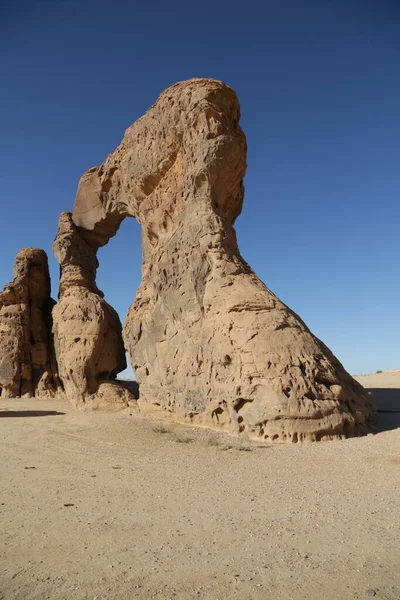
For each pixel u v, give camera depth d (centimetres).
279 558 440
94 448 1097
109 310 2211
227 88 1599
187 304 1484
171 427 1378
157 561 440
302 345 1249
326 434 1104
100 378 2081
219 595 375
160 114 1703
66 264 2373
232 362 1275
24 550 476
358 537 487
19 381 2623
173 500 645
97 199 2330
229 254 1456
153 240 1817
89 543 491
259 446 1063
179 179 1644
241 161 1595
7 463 940
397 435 1114
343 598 368
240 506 609
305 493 664
